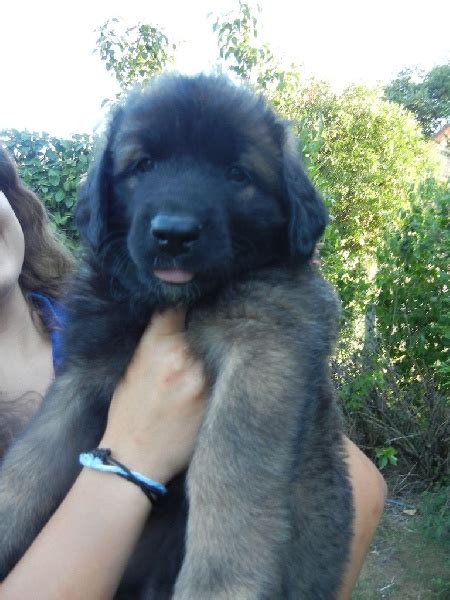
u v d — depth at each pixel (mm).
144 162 387
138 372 371
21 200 576
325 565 389
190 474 339
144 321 394
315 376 355
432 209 1073
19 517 385
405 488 1054
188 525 333
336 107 2588
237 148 379
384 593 809
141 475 342
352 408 1083
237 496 326
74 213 445
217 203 364
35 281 558
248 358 341
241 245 378
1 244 502
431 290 1078
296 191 390
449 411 1056
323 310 378
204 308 368
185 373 363
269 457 330
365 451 1095
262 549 323
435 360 1082
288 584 359
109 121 416
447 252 1041
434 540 908
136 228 363
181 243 342
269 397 335
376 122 2658
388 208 2422
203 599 315
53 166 1265
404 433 1089
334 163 2477
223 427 334
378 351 1110
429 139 3443
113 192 405
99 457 344
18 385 496
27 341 521
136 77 1444
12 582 313
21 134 1275
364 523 434
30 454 398
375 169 2535
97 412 414
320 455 393
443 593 806
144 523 349
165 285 356
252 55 1357
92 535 323
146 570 378
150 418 354
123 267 396
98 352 402
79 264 443
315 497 387
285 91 1496
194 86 389
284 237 395
